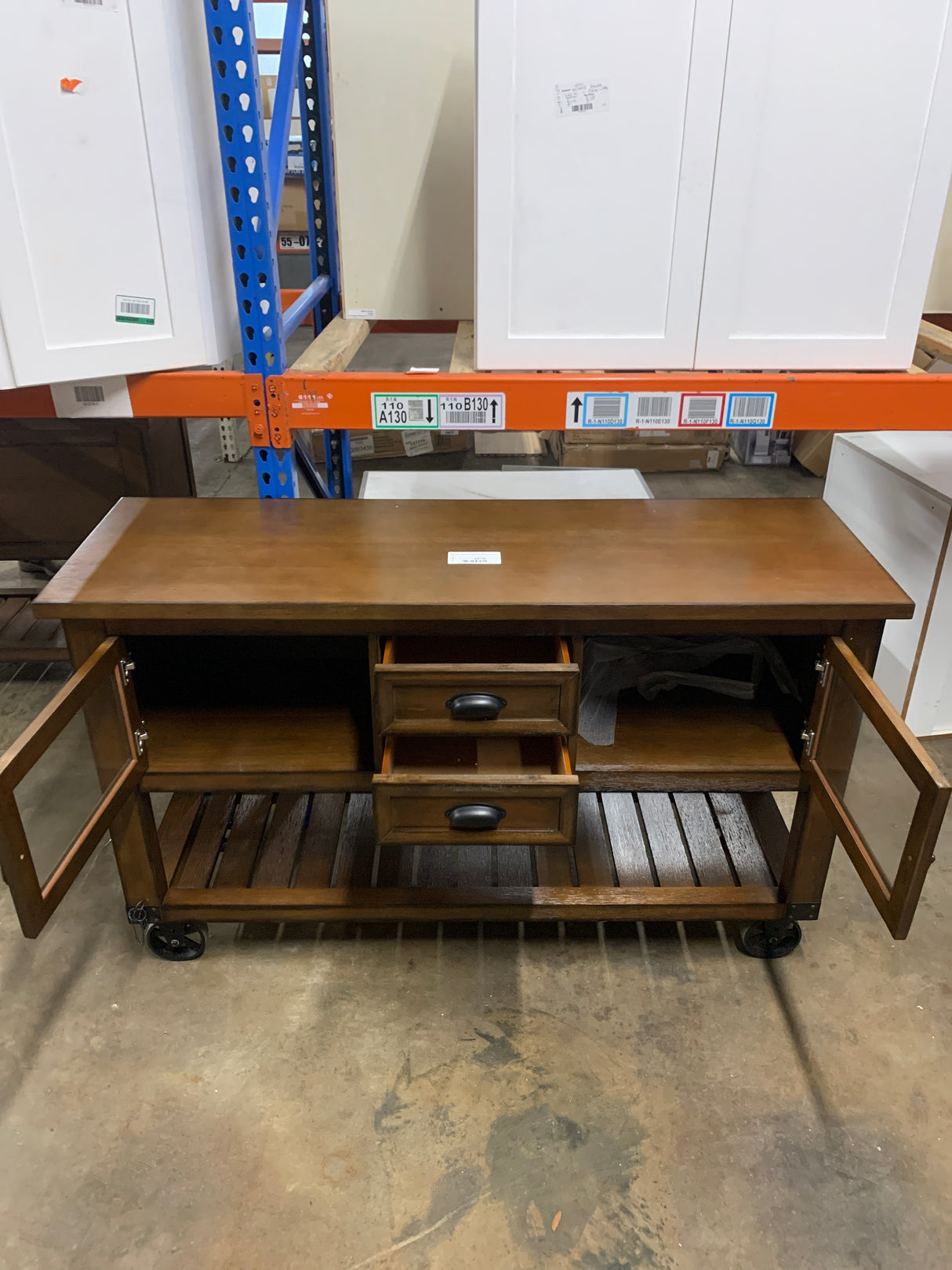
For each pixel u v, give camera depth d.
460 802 1.40
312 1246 1.23
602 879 1.69
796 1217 1.27
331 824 1.81
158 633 1.35
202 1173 1.32
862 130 1.41
